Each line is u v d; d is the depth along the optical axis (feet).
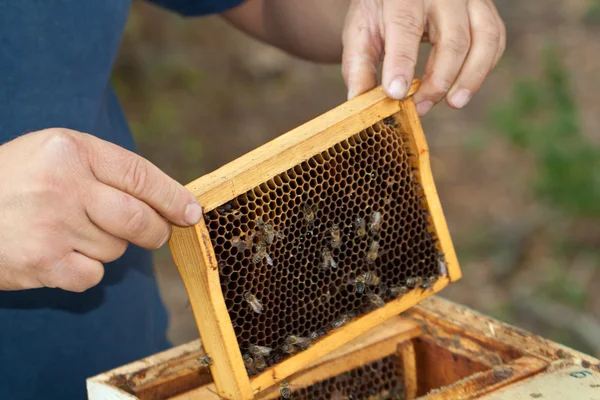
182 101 22.74
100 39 6.84
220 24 25.91
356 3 6.75
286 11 8.03
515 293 15.34
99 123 7.35
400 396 6.63
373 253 5.88
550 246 16.42
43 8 6.46
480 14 6.45
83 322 7.20
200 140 21.12
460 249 16.56
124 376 5.82
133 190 4.77
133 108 22.29
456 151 19.65
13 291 6.77
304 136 5.42
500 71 22.35
